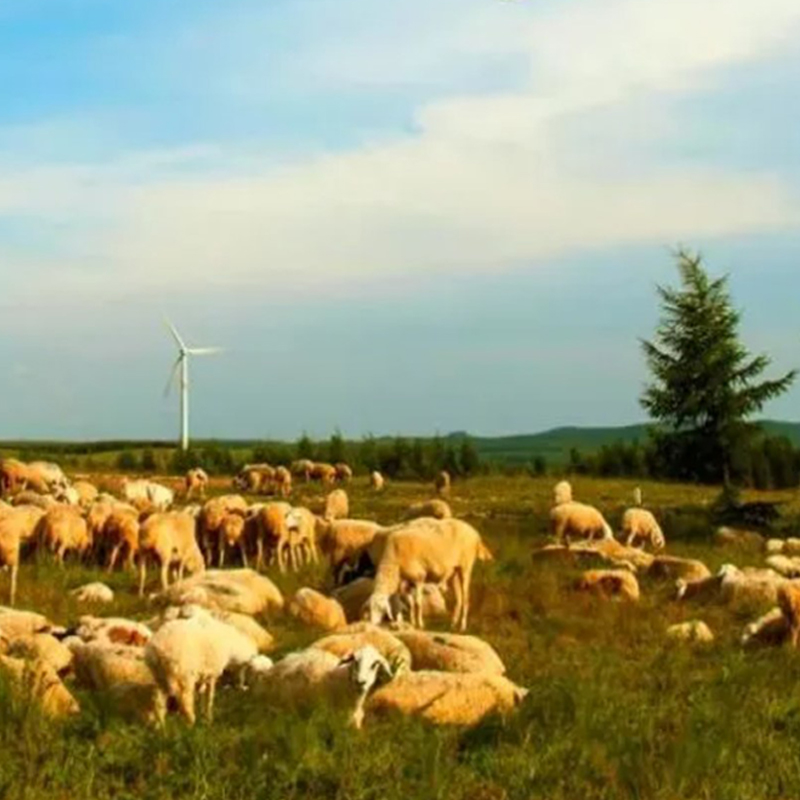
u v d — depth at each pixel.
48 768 12.12
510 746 13.09
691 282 58.56
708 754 12.45
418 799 11.61
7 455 74.31
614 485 61.31
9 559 24.97
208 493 54.12
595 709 13.93
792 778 12.46
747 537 40.03
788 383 58.88
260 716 13.84
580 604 24.42
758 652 19.62
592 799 11.84
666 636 20.92
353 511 44.97
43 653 16.17
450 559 22.42
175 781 11.97
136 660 15.67
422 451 72.19
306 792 11.88
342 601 23.58
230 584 23.33
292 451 73.06
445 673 14.98
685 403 58.69
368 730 13.61
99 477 58.75
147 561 29.00
